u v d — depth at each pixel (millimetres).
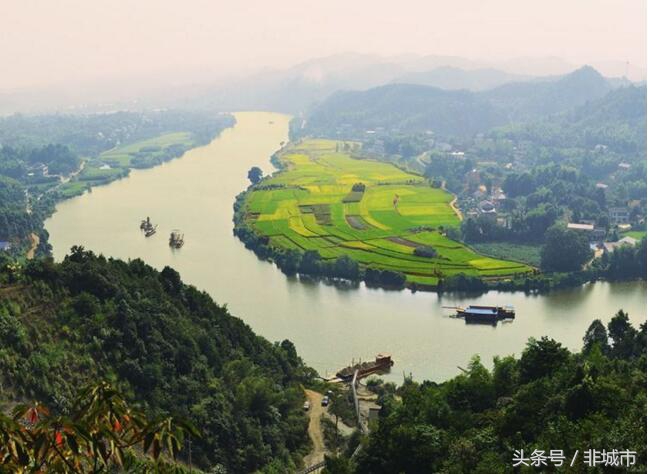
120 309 149625
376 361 192625
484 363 195250
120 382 135625
